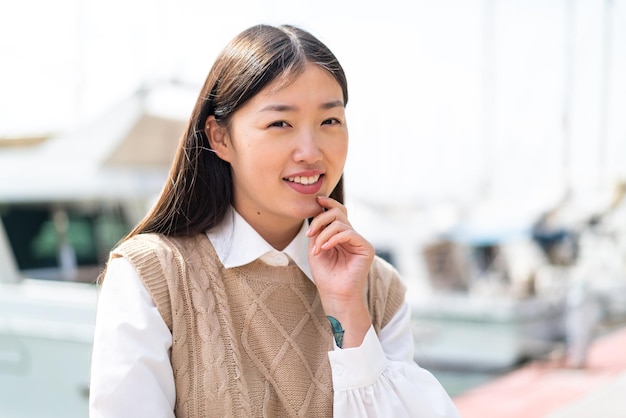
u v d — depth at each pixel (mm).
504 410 6535
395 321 1661
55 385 4539
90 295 4641
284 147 1414
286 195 1447
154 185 8305
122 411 1289
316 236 1518
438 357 7777
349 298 1497
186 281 1429
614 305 11273
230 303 1482
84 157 8180
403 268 9953
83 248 7996
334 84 1456
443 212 14641
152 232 1533
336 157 1462
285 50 1423
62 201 7988
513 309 7711
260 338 1465
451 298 7953
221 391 1362
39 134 8695
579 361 8219
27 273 7547
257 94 1414
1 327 4617
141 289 1375
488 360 7691
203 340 1391
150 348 1333
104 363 1322
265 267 1536
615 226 16281
